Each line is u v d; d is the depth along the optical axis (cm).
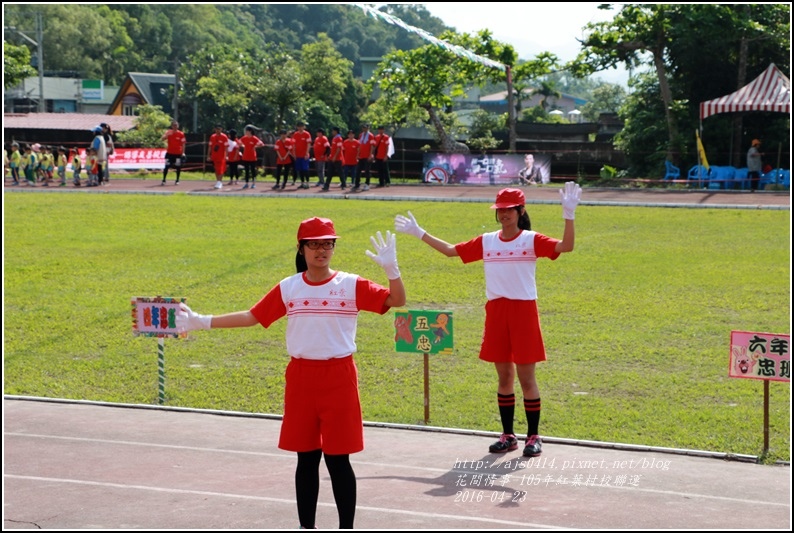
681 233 2156
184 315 648
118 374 1179
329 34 11256
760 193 2970
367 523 655
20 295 1609
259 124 5669
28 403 1042
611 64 3759
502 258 843
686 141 3556
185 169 3928
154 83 6888
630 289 1606
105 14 9438
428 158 3434
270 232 2234
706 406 1025
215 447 865
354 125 6581
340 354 627
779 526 648
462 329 1380
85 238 2158
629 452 858
